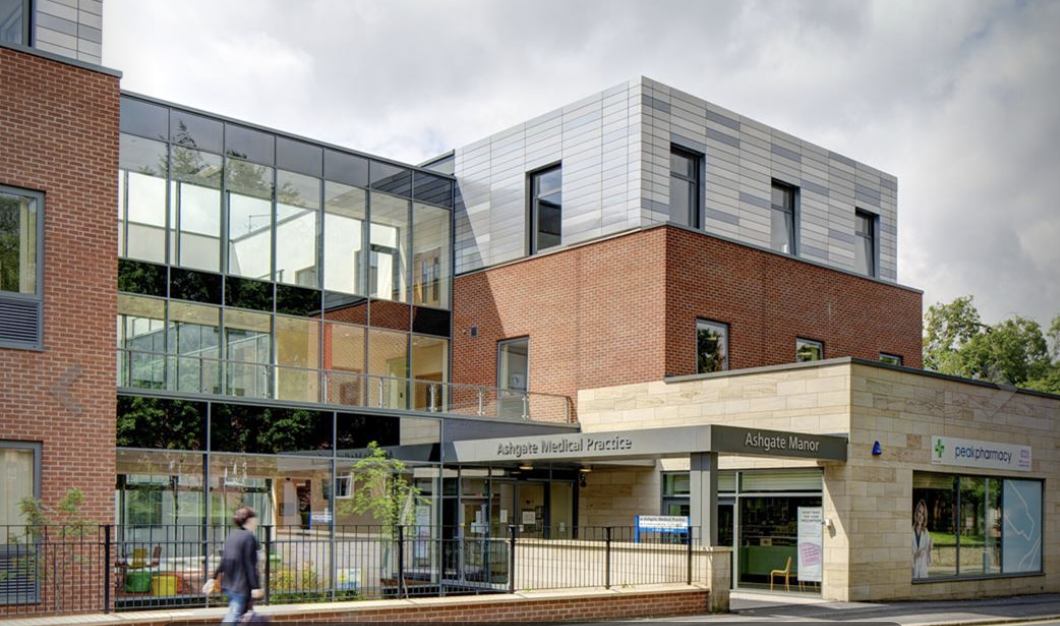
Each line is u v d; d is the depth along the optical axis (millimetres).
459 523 26078
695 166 30062
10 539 17031
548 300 29734
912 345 34188
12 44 18031
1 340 17484
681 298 26984
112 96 19172
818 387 23422
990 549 26781
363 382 26156
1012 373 56781
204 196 26625
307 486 23547
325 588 19609
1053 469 29234
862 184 35500
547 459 23625
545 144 30828
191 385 23094
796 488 23781
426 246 32031
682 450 20672
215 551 21266
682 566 19859
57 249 18234
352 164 30094
